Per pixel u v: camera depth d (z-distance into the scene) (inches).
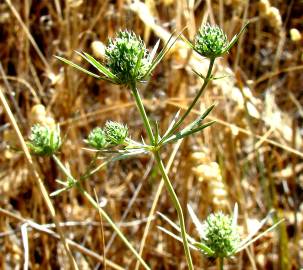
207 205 7.2
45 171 7.7
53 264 7.8
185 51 7.4
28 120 8.0
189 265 4.2
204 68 7.4
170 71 8.4
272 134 8.4
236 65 7.6
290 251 7.9
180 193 7.9
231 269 7.5
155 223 7.8
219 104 7.8
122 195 8.5
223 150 7.7
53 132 5.0
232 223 4.6
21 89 8.5
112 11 8.6
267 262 7.6
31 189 8.0
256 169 8.6
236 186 7.4
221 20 7.8
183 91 8.0
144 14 7.6
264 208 8.0
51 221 7.7
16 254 7.7
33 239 7.6
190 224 7.5
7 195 8.0
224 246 4.4
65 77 7.9
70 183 4.8
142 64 4.1
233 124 7.6
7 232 7.3
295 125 7.8
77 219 7.9
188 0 8.0
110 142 4.2
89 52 8.6
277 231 7.6
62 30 8.4
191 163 7.4
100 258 6.1
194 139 7.7
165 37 7.5
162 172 4.1
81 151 8.1
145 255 7.5
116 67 4.0
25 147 4.9
